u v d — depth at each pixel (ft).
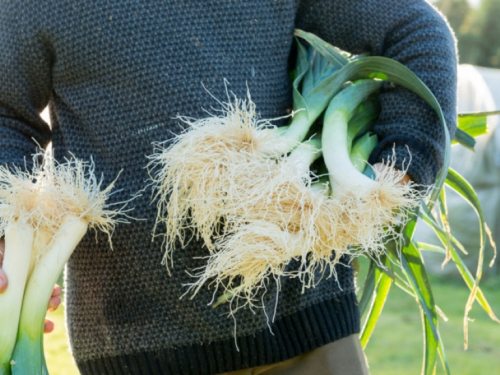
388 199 4.25
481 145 18.58
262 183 4.16
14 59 4.77
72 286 4.89
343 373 4.83
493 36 34.91
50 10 4.71
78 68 4.76
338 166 4.47
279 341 4.73
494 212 18.75
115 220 4.59
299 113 4.69
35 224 4.39
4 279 4.25
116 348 4.72
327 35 5.17
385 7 5.04
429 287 4.92
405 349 11.59
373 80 4.97
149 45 4.66
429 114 4.77
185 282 4.61
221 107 4.66
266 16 4.87
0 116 4.88
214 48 4.72
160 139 4.63
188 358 4.66
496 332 12.94
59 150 4.89
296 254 4.24
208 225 4.28
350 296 4.94
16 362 4.24
